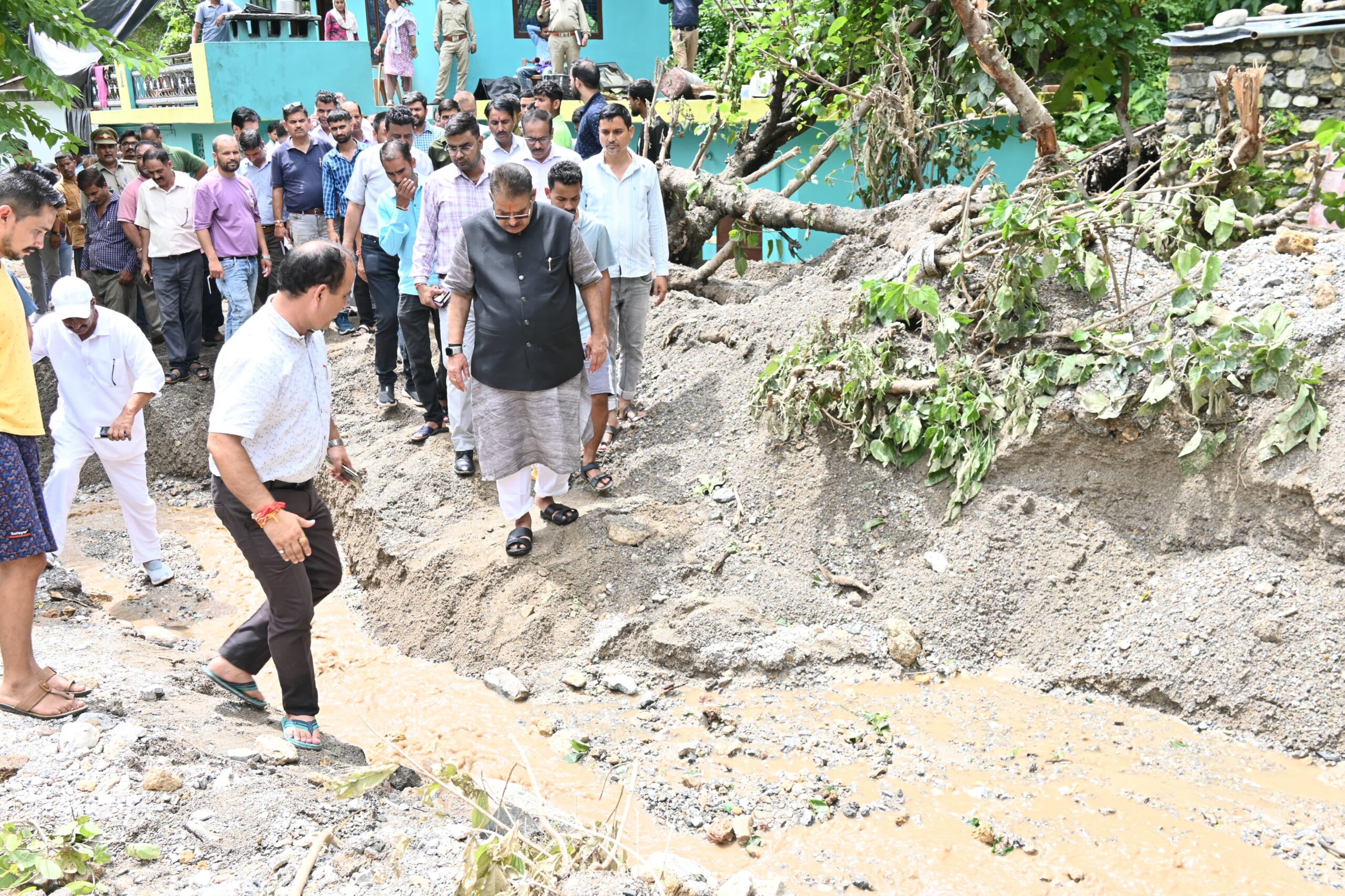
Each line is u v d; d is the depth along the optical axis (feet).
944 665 17.95
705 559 20.24
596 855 10.36
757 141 34.91
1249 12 41.75
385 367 27.96
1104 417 18.30
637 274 23.53
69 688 13.92
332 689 18.58
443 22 48.06
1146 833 13.64
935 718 16.51
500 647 19.07
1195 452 17.90
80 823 10.82
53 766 12.20
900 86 29.01
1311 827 13.62
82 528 26.50
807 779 15.01
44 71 27.14
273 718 15.79
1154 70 44.01
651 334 28.17
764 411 22.66
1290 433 16.94
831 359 21.02
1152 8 44.96
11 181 12.84
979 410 19.62
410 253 24.88
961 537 19.22
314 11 61.67
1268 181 22.44
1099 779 14.79
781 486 21.48
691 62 43.83
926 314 20.29
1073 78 30.68
